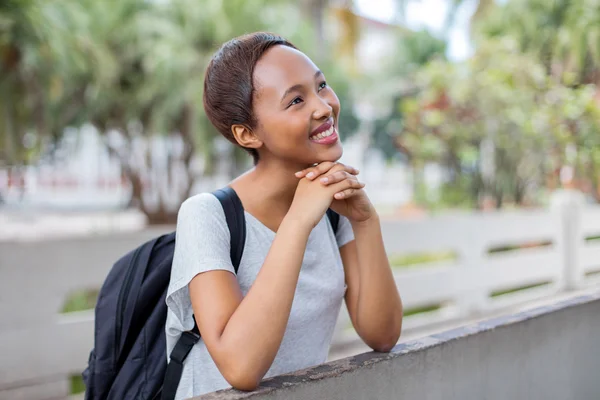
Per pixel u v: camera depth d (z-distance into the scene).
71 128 7.37
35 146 5.09
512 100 7.46
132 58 6.84
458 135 7.77
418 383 1.20
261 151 1.22
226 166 7.52
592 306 1.60
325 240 1.27
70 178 16.62
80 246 3.11
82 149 8.20
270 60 1.16
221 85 1.20
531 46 8.22
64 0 4.95
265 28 6.84
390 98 20.72
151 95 6.74
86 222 12.38
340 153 1.18
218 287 1.07
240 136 1.21
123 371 1.21
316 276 1.23
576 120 7.32
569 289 5.89
